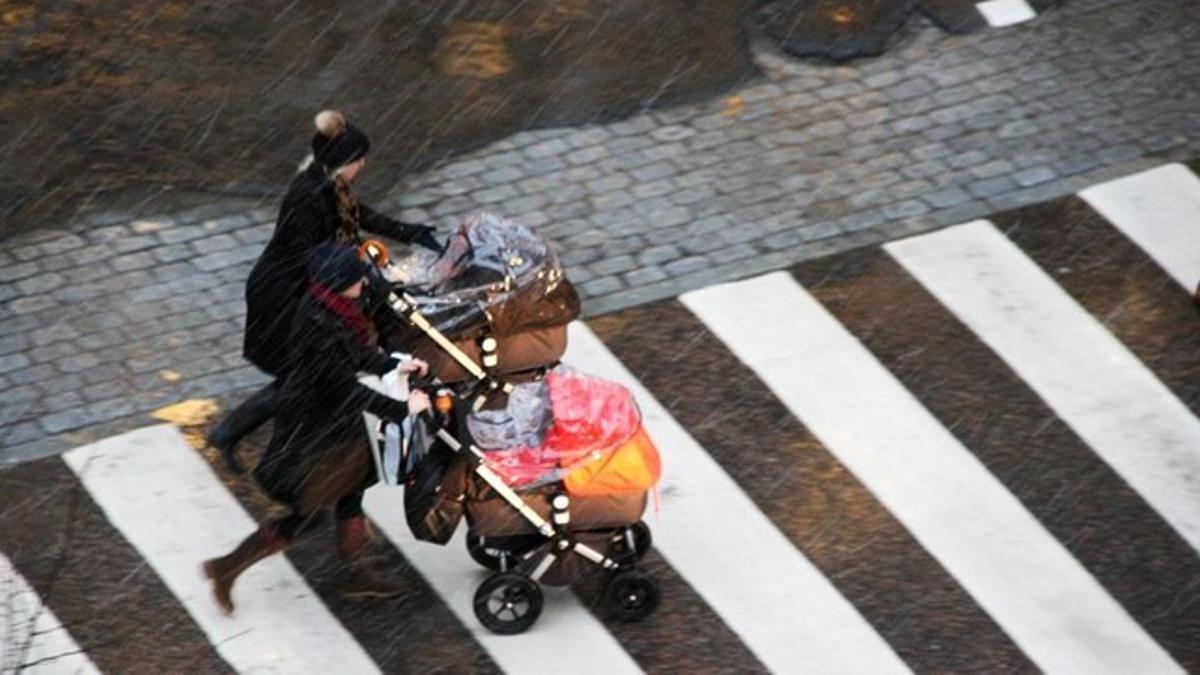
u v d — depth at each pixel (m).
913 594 32.62
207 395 35.53
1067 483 34.84
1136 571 33.28
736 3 45.66
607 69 43.66
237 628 31.44
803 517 33.91
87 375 35.81
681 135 41.97
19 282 37.66
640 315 37.69
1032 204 40.75
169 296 37.53
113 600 31.81
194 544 32.84
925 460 35.12
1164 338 38.03
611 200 40.31
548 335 31.12
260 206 39.75
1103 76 44.12
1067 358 37.41
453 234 31.95
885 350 37.34
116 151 40.84
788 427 35.62
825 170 41.31
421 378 29.86
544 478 29.84
